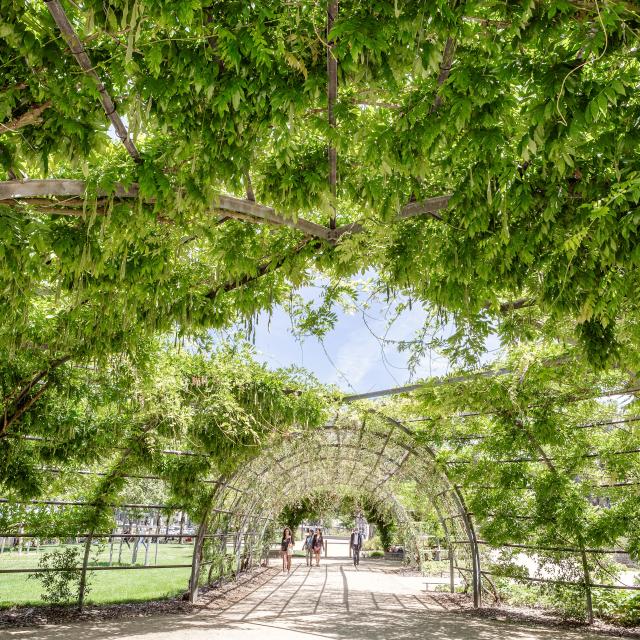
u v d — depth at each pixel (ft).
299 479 61.98
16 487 23.93
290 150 10.83
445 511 42.39
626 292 11.82
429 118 10.12
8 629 24.17
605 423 27.35
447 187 13.39
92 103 10.18
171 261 15.72
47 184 10.52
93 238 12.59
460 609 34.60
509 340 20.25
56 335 18.93
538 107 9.08
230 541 48.96
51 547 76.02
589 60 8.61
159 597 35.45
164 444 30.04
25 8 8.67
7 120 10.01
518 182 11.11
